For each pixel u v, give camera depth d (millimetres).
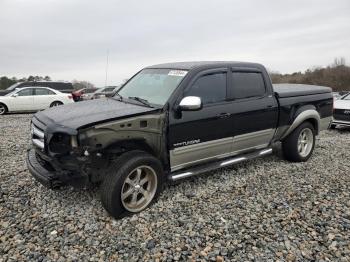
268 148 5781
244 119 5043
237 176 5352
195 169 4672
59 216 3896
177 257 3141
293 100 5871
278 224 3764
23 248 3248
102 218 3861
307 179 5254
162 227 3686
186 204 4262
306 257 3158
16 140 8133
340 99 11406
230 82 4938
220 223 3777
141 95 4730
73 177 3709
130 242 3391
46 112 4438
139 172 3971
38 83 20391
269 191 4727
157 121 4078
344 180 5219
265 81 5500
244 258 3137
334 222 3818
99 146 3662
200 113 4469
